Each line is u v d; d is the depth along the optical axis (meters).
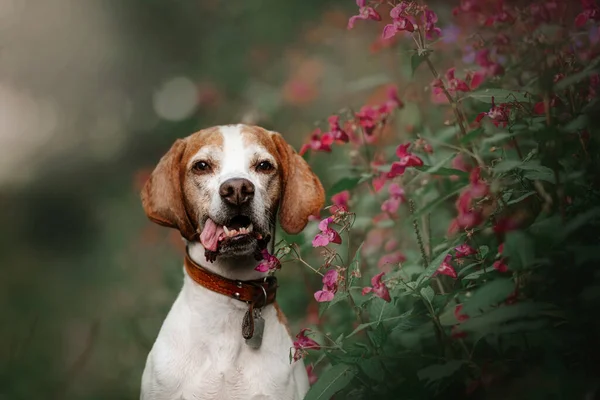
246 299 5.22
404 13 5.09
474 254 4.82
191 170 5.32
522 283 4.47
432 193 5.93
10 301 14.23
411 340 5.14
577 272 4.20
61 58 35.69
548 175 4.24
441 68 6.70
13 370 8.58
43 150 31.89
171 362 5.14
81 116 34.34
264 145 5.45
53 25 35.47
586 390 3.90
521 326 3.93
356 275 4.82
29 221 23.73
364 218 6.39
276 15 15.59
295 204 5.59
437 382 4.75
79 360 9.04
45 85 36.50
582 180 4.34
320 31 12.56
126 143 29.34
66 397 8.76
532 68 4.94
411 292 4.62
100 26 33.19
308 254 6.97
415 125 7.05
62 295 14.77
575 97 4.70
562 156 4.36
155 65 29.91
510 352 4.58
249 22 15.71
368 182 6.50
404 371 4.92
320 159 8.54
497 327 3.96
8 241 20.00
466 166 5.70
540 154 4.45
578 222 3.90
